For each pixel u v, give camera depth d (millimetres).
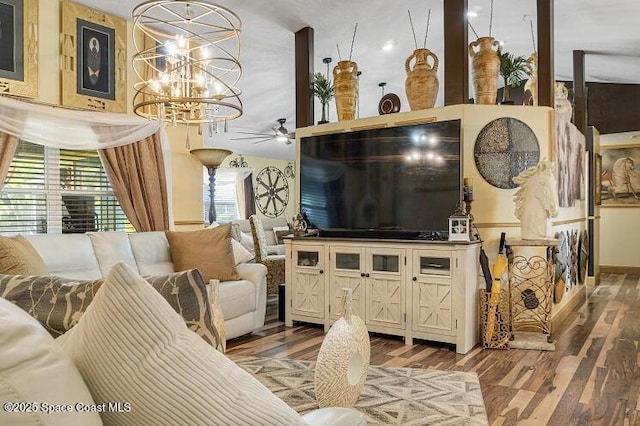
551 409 2406
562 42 5898
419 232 3914
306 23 4656
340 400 2268
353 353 2324
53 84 3773
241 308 3758
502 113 3898
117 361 666
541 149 3988
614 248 8062
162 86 2908
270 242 8234
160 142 4500
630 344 3633
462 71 3832
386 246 3773
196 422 666
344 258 4035
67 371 618
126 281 683
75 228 4199
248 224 7840
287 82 6102
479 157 3834
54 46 3777
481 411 2381
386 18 4859
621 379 2844
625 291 6223
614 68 6785
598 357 3297
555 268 4164
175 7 3945
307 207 4598
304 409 2406
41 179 3965
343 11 4559
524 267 3926
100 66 4090
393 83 6984
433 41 5609
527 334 3771
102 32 4105
